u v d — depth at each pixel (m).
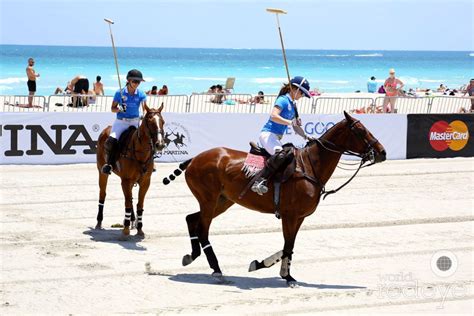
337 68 126.06
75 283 11.30
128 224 14.17
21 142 22.09
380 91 48.50
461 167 24.25
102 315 9.78
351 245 14.05
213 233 14.88
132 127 14.34
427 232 15.23
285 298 10.66
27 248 13.38
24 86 68.69
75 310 9.98
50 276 11.66
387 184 20.98
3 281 11.35
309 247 13.87
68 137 22.55
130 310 10.01
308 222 15.88
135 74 14.10
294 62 145.25
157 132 13.48
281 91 11.60
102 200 14.98
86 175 20.97
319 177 11.35
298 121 11.65
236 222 15.84
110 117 22.91
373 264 12.69
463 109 29.84
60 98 32.12
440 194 19.53
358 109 28.62
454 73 118.31
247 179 11.43
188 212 16.72
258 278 11.80
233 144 23.98
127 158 13.93
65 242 13.88
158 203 17.69
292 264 12.66
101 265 12.36
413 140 25.84
